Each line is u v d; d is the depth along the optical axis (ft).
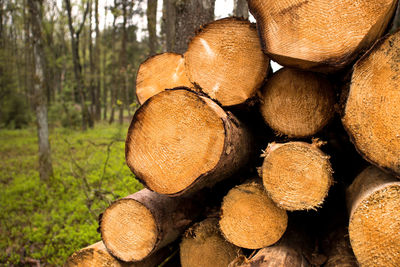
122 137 39.96
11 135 53.31
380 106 4.67
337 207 8.33
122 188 19.29
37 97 23.56
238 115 7.13
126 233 7.00
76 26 74.38
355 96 4.82
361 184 5.55
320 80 5.85
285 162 5.45
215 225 7.27
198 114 5.29
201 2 14.62
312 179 5.31
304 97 5.98
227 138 5.26
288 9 5.17
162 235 6.77
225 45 6.49
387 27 5.68
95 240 14.08
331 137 7.54
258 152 7.97
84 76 71.56
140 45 88.53
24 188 22.15
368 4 4.82
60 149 36.14
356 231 4.92
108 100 98.02
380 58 4.57
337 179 8.12
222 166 5.77
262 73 6.21
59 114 63.36
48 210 18.40
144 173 5.74
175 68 7.79
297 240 6.80
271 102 6.27
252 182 6.26
